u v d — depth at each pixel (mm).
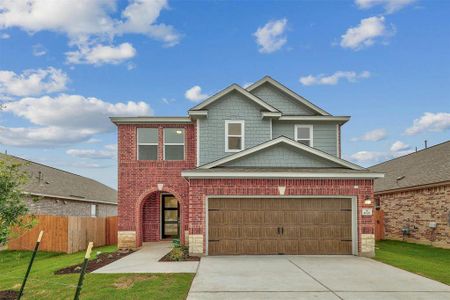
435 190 21250
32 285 10672
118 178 19484
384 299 8898
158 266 12938
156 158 19703
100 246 22859
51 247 19391
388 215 26812
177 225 21391
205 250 15156
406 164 28844
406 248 20422
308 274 11570
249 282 10453
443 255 17578
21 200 9992
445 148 25922
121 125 19734
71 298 9219
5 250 19516
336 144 20500
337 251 15477
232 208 15484
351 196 15656
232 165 16781
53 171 32781
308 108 20906
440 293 9469
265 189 15461
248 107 19328
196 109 18844
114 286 10094
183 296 9070
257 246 15406
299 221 15547
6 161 10156
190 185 15383
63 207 28391
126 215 19312
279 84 20844
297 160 16891
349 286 10078
